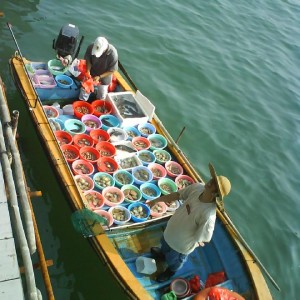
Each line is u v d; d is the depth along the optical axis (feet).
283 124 31.12
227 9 44.37
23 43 29.30
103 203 18.83
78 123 22.39
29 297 11.17
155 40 34.53
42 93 23.72
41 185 20.93
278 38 42.86
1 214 12.32
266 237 22.41
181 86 31.07
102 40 22.09
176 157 22.58
